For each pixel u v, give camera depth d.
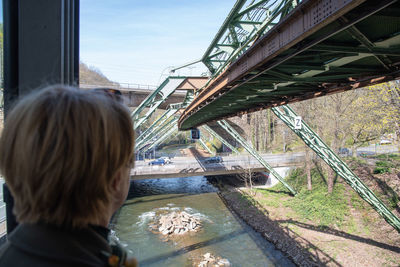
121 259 0.76
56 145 0.60
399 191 19.58
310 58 6.61
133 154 0.84
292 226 19.64
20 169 0.62
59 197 0.61
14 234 0.66
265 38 6.15
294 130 17.17
